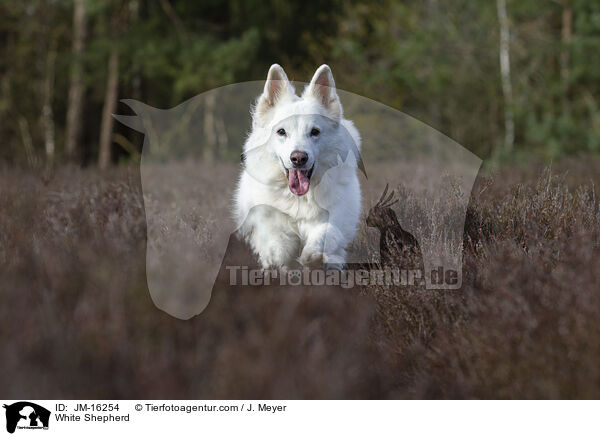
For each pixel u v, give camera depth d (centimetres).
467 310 397
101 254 419
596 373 313
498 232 527
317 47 2573
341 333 350
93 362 309
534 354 334
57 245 466
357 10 2597
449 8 2491
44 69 2606
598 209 568
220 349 323
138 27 2238
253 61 2386
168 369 312
